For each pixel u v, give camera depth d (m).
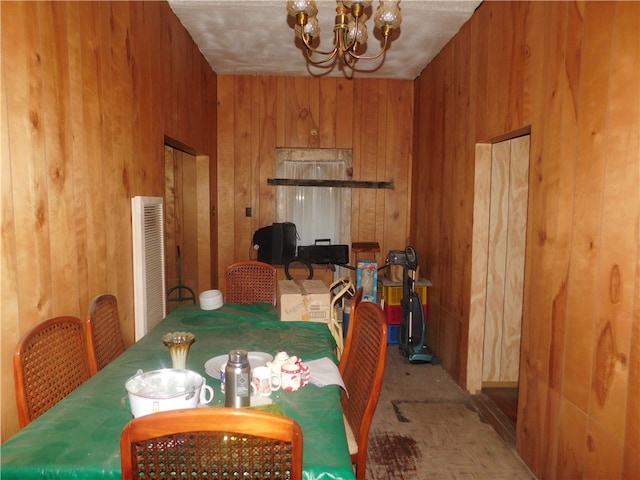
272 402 1.39
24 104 1.49
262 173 4.68
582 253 1.84
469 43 3.18
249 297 3.00
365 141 4.71
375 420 2.85
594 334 1.75
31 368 1.35
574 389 1.89
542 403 2.17
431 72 4.11
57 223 1.70
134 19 2.41
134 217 2.36
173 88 3.10
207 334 2.12
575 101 1.90
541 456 2.18
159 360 1.75
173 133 3.10
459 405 3.07
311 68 4.38
